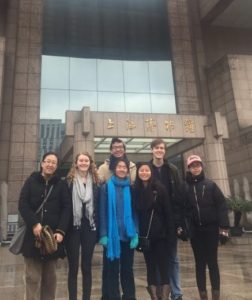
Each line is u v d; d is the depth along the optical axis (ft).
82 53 82.53
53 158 14.46
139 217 16.10
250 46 96.68
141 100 82.53
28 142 73.87
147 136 59.36
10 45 79.20
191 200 16.74
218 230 16.58
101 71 82.28
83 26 84.84
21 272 28.50
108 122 57.72
